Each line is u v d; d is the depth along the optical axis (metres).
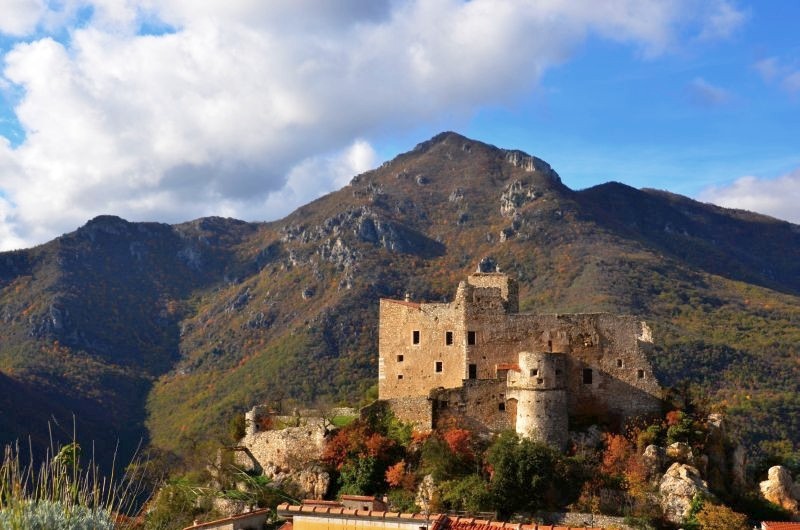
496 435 85.75
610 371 89.56
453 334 91.50
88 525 22.72
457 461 82.25
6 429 137.75
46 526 22.11
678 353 190.38
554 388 84.31
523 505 77.25
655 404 89.31
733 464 89.62
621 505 78.50
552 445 82.75
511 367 88.12
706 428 88.00
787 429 160.00
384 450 85.00
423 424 87.31
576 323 90.12
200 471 95.81
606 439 85.06
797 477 101.31
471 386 87.62
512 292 97.81
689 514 76.62
